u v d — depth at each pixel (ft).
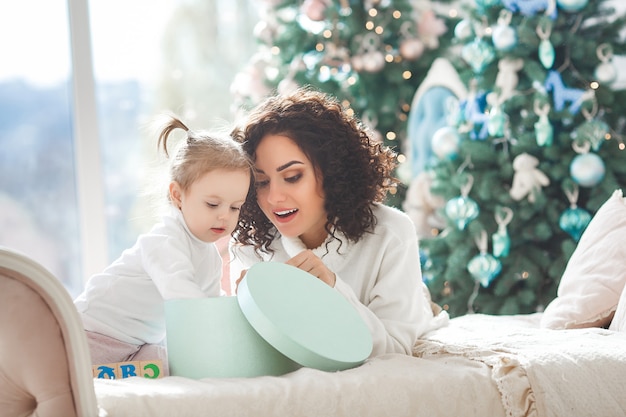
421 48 14.01
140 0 15.33
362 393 4.77
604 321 7.32
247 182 6.06
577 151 11.58
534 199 11.80
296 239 6.58
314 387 4.72
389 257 6.35
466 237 12.29
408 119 14.26
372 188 6.44
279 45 13.89
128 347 6.23
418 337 6.27
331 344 5.18
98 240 15.10
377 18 13.89
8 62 14.87
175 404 4.39
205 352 5.09
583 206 11.99
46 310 4.26
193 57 15.46
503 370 5.11
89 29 15.03
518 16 12.22
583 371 5.24
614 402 5.20
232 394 4.53
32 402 4.33
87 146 15.02
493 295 12.15
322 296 5.43
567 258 11.64
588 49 11.87
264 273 5.31
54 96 15.06
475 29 12.51
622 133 12.14
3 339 4.23
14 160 14.92
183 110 15.42
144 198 15.33
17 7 14.88
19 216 14.94
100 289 6.17
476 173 12.18
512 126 12.21
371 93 14.05
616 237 7.55
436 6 15.26
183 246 5.97
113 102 15.28
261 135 6.30
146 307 6.19
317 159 6.26
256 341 5.16
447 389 4.95
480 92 12.50
